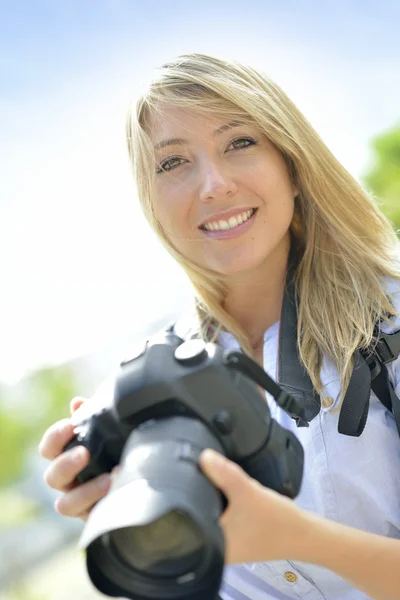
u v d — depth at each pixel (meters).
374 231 1.81
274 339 1.73
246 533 1.02
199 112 1.62
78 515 1.23
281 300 1.81
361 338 1.56
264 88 1.71
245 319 1.87
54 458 1.30
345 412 1.47
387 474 1.50
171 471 0.94
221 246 1.66
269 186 1.64
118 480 0.98
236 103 1.62
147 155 1.69
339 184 1.76
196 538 0.97
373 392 1.51
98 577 1.00
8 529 8.37
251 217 1.66
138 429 1.10
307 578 1.56
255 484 1.01
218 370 1.13
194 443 1.02
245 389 1.16
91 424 1.26
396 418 1.46
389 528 1.52
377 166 5.55
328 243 1.75
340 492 1.51
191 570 0.97
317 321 1.64
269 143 1.68
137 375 1.15
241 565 1.64
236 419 1.12
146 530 0.99
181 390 1.10
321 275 1.71
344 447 1.51
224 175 1.61
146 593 0.99
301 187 1.76
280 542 1.06
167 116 1.64
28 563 8.16
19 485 8.62
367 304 1.60
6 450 8.65
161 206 1.70
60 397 8.92
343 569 1.16
